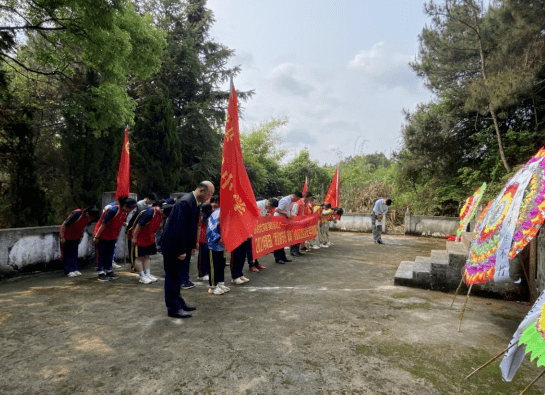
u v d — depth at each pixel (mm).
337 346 3287
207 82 16125
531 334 2086
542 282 4469
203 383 2596
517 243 3068
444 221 13977
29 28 9266
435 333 3654
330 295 5090
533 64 12062
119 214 5918
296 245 8805
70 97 9609
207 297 4957
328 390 2520
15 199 8594
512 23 12039
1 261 5719
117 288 5367
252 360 2975
